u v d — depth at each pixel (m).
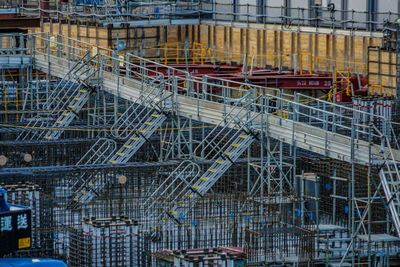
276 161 95.56
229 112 99.62
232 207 95.44
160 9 171.00
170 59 165.88
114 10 164.62
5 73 144.00
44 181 88.69
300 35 156.88
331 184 97.69
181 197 92.94
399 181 79.62
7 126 111.94
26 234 60.66
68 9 166.00
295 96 103.50
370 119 101.38
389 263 84.06
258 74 147.12
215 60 171.75
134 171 92.88
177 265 75.38
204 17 174.00
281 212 90.62
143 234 82.75
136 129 105.88
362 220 81.62
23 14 154.12
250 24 167.38
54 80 145.50
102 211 91.06
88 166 88.00
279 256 81.88
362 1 150.25
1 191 60.84
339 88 138.38
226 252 77.12
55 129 108.00
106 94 132.12
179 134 106.44
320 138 91.06
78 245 77.44
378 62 127.94
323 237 88.88
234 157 96.62
